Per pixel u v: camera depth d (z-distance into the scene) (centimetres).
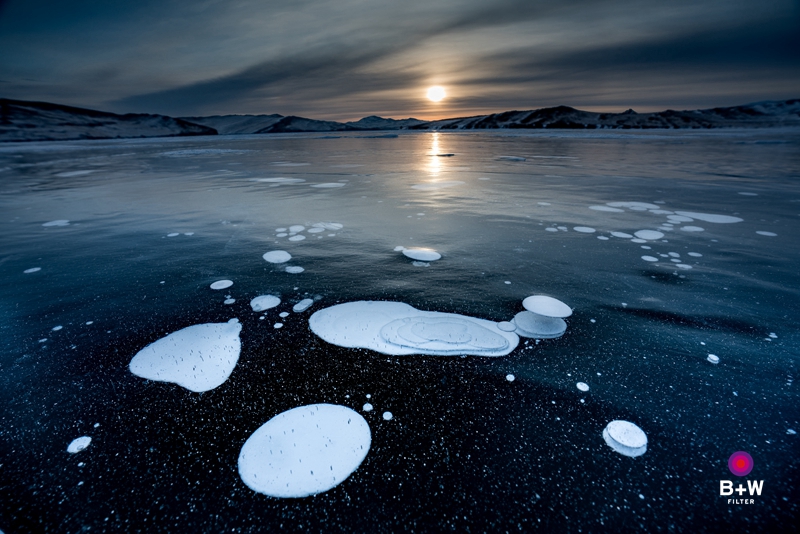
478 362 185
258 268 309
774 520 110
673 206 522
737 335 204
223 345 202
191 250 356
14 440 143
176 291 269
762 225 420
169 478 126
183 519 113
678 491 120
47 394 167
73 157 1641
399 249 351
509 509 114
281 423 149
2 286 278
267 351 196
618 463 130
